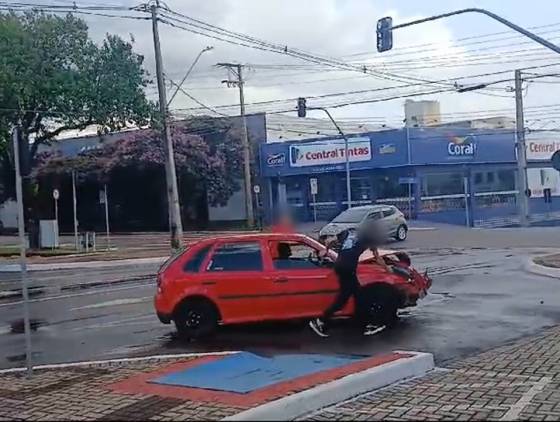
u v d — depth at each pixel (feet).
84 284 75.72
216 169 193.47
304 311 40.60
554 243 102.99
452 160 180.55
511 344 35.29
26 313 32.30
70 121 124.57
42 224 130.11
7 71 114.62
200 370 30.09
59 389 28.99
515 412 23.56
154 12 109.60
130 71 126.31
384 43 73.26
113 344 40.63
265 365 30.37
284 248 41.75
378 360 29.68
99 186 204.95
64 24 121.60
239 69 168.04
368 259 42.73
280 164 191.93
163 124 112.06
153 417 23.88
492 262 77.25
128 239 165.37
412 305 42.14
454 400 25.29
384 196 182.60
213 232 171.83
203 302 40.45
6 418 25.20
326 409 24.66
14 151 32.60
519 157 149.38
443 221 178.60
